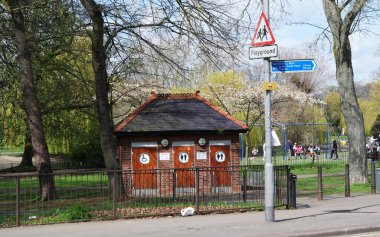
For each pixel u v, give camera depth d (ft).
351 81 73.97
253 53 38.70
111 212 44.60
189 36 57.77
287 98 173.68
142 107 70.85
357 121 73.72
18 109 90.38
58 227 39.34
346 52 73.72
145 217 44.11
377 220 40.06
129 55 66.08
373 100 232.73
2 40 63.52
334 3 73.15
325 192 69.31
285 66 39.06
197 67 62.69
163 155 68.08
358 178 73.26
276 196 49.62
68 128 122.31
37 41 63.10
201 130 67.82
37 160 58.18
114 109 109.19
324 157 157.79
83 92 88.58
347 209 48.52
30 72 59.41
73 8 58.95
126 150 67.67
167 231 36.63
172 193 56.03
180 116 70.03
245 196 50.62
